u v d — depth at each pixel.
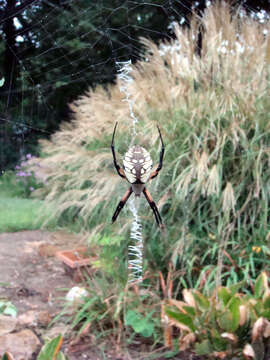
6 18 2.27
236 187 2.85
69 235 4.03
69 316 2.78
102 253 2.98
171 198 3.00
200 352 2.02
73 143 4.93
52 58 6.88
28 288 3.38
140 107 3.32
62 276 3.71
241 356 2.03
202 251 2.86
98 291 2.76
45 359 1.50
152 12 6.53
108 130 3.58
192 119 3.06
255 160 2.81
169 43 3.79
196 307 2.13
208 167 2.97
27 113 8.53
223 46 3.40
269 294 2.10
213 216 2.81
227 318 1.98
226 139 2.96
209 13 3.54
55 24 5.07
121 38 6.66
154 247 2.99
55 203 4.79
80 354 2.28
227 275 2.70
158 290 2.73
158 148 3.02
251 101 3.03
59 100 9.05
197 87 3.53
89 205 3.30
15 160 8.68
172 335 2.42
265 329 1.90
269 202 2.81
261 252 2.69
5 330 2.54
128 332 2.47
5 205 6.69
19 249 4.59
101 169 3.68
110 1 5.33
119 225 3.07
